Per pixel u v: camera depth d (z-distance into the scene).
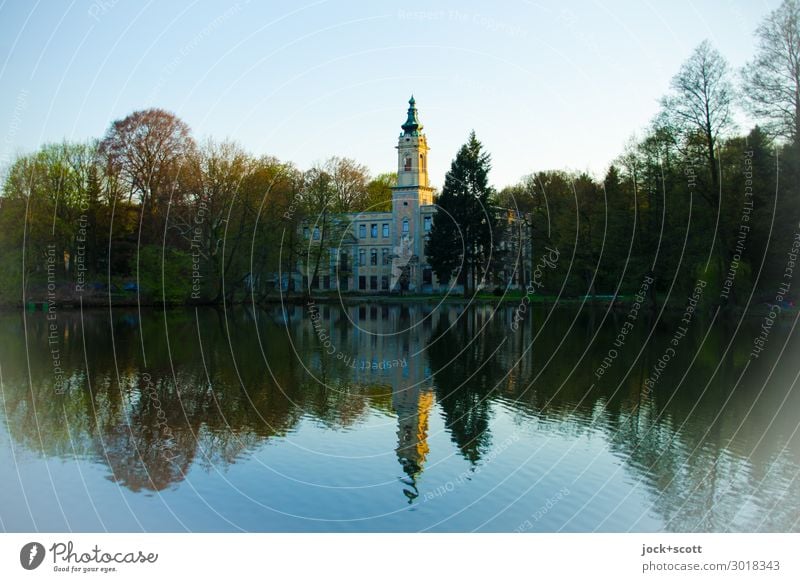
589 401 23.08
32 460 16.86
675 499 14.66
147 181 59.56
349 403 22.95
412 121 102.88
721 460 16.89
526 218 75.38
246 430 19.59
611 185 57.84
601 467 16.56
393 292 97.69
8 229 54.94
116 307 60.81
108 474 15.96
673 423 20.11
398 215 103.50
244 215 63.19
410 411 21.88
